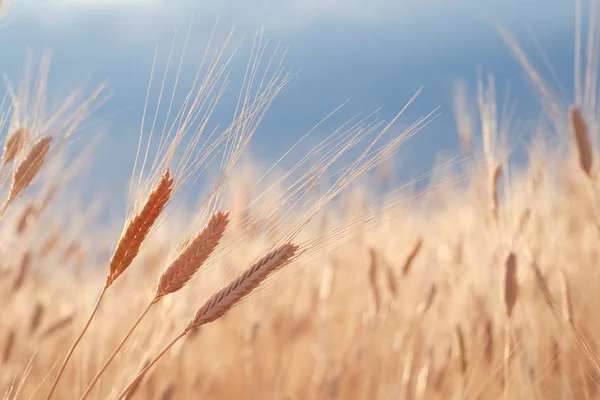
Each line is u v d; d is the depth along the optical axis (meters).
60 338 1.19
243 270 0.85
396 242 1.64
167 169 0.82
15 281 1.14
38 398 1.13
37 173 0.95
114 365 1.08
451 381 1.16
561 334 1.13
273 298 1.56
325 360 1.38
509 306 1.03
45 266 1.31
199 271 0.85
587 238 1.24
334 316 1.55
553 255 1.21
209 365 1.42
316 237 0.85
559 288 1.16
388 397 1.18
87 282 1.25
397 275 1.31
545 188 1.23
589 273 1.20
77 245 1.32
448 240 1.48
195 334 1.11
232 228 0.85
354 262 1.61
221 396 1.40
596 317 1.14
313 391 1.36
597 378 1.08
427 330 1.24
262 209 0.85
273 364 1.46
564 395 1.09
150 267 1.13
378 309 1.26
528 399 1.06
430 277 1.37
